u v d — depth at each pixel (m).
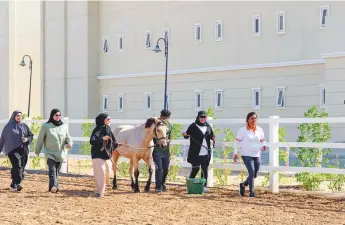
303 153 17.58
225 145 17.86
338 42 34.47
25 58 62.69
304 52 37.53
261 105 39.66
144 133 16.53
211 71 42.38
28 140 17.31
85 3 50.38
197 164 16.91
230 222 12.20
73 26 51.56
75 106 51.19
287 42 38.41
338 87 33.97
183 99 44.41
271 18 39.28
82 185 18.48
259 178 20.80
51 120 16.66
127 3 48.44
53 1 52.97
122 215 13.02
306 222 12.23
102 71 50.47
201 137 16.77
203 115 16.86
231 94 41.34
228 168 17.92
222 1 41.97
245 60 40.59
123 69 48.75
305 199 15.48
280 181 19.69
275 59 39.00
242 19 40.81
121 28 48.97
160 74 45.50
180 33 44.59
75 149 38.81
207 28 42.88
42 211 13.59
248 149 15.91
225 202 14.93
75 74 51.28
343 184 17.38
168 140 16.92
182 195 16.22
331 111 34.22
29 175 21.53
